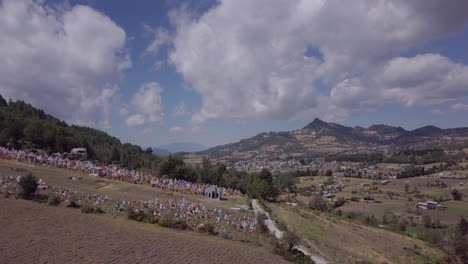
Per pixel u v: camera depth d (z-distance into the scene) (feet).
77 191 243.19
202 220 222.48
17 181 219.82
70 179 295.89
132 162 585.22
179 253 141.69
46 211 174.09
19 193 198.90
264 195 437.58
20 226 141.08
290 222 289.33
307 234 256.52
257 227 225.76
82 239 137.59
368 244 266.77
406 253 262.26
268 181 491.31
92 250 126.11
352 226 334.03
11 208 166.61
